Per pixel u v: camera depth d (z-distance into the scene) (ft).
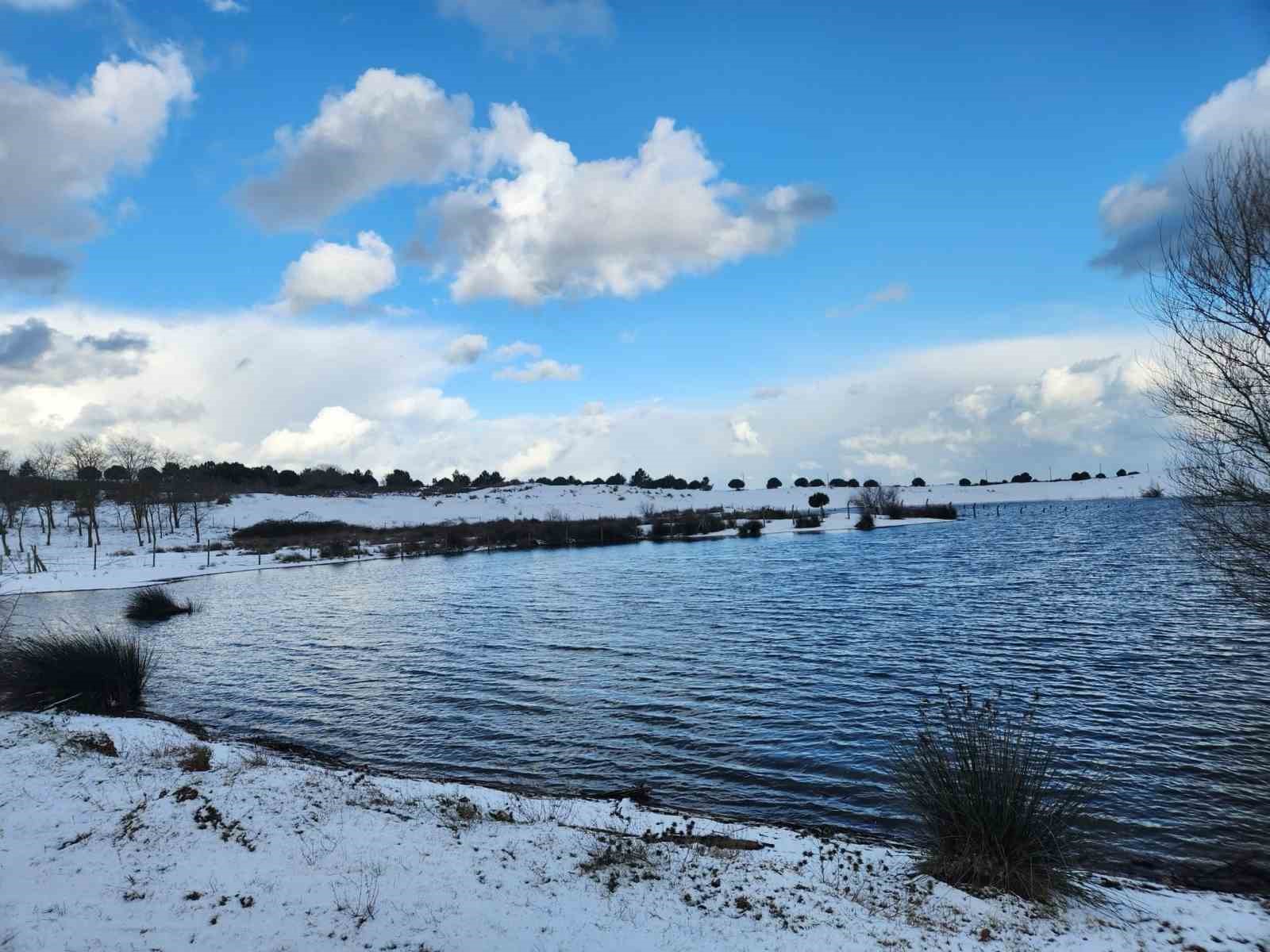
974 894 20.35
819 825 29.19
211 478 322.96
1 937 16.78
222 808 25.81
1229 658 56.13
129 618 95.66
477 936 17.30
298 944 16.78
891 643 64.75
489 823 25.86
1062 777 30.81
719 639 68.90
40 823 23.93
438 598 107.34
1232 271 31.12
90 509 210.79
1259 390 30.89
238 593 121.70
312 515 275.39
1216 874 24.57
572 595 104.63
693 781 34.58
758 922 18.47
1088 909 19.77
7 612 104.88
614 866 21.97
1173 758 35.91
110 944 16.63
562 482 435.12
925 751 25.14
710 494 407.85
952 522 252.21
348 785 30.17
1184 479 34.50
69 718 42.01
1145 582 97.25
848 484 558.56
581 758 38.50
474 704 49.90
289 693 54.75
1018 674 52.85
